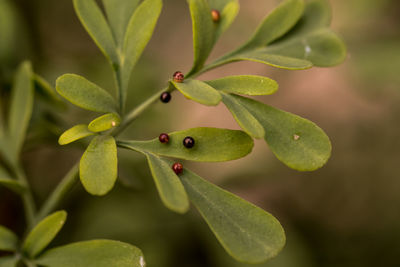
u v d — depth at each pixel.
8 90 0.15
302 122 0.10
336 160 0.19
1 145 0.12
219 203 0.10
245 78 0.10
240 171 0.18
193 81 0.10
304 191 0.19
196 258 0.15
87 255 0.10
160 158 0.10
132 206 0.15
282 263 0.15
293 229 0.17
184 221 0.16
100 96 0.10
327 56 0.11
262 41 0.11
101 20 0.11
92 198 0.16
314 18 0.11
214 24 0.11
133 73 0.17
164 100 0.11
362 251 0.17
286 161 0.10
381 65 0.18
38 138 0.13
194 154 0.10
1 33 0.16
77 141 0.13
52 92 0.12
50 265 0.10
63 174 0.17
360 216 0.18
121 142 0.10
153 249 0.15
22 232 0.16
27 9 0.18
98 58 0.18
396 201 0.18
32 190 0.16
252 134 0.09
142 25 0.11
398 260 0.17
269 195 0.18
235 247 0.09
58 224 0.10
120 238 0.15
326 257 0.17
